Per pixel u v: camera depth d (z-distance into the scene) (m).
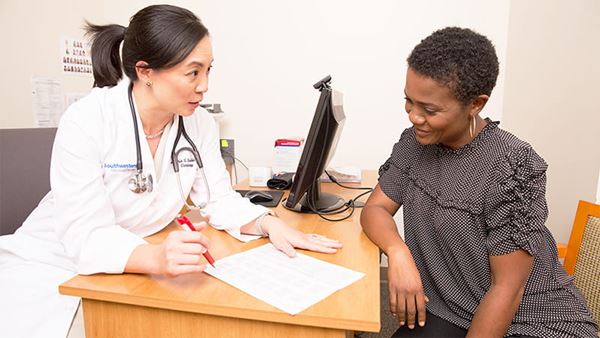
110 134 0.90
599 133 1.78
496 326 0.74
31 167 1.31
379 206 1.02
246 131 2.23
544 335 0.78
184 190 1.05
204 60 0.85
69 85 2.06
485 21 1.91
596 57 1.77
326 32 2.06
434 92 0.73
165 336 0.68
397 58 2.02
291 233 0.90
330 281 0.71
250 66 2.15
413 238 0.96
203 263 0.71
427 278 0.94
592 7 1.75
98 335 0.71
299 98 2.14
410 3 1.96
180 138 1.04
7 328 0.85
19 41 1.81
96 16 2.18
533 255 0.75
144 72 0.87
